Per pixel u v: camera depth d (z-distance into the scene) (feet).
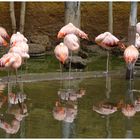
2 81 50.83
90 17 77.51
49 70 55.98
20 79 51.70
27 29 74.59
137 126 37.29
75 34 57.98
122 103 43.86
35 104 42.96
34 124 37.47
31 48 65.00
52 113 40.40
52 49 69.21
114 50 67.05
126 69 53.26
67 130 35.94
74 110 41.37
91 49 68.85
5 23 75.00
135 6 54.13
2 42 60.08
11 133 35.32
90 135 34.91
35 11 76.79
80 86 49.83
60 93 46.68
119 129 36.42
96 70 56.90
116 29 76.33
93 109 41.75
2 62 49.57
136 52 52.11
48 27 75.31
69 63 57.11
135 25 54.49
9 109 41.57
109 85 50.42
